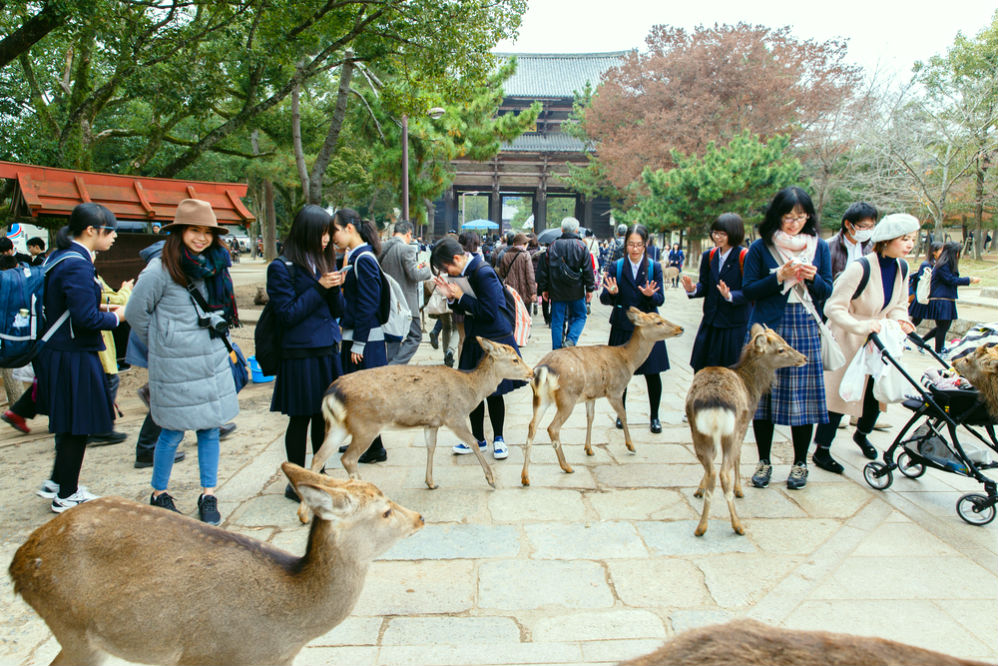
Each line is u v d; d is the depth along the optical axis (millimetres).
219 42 10695
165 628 1914
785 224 4082
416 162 16328
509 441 5348
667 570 3217
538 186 44094
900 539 3541
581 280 7551
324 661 2512
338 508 1990
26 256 6082
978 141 19281
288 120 15500
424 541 3521
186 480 4371
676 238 44094
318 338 3863
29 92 10320
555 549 3438
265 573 2004
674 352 9219
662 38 32094
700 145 29891
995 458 4930
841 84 28625
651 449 5098
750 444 5320
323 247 3902
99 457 4824
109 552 1932
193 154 10875
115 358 5457
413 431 5633
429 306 7680
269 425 5707
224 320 3604
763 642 1341
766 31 29688
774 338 3871
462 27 9375
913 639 2652
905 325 4207
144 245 8438
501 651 2564
